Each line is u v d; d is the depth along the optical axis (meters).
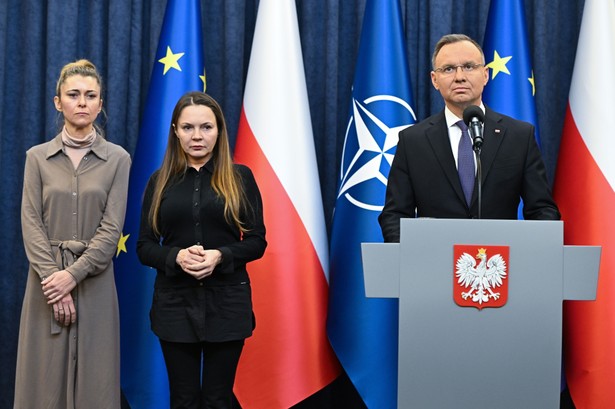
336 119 3.75
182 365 2.44
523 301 1.90
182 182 2.55
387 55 3.39
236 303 2.45
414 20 3.77
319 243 3.32
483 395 1.89
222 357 2.44
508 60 3.43
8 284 3.70
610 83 3.30
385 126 3.30
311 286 3.25
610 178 3.19
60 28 3.70
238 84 3.74
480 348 1.90
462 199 2.50
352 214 3.28
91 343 2.91
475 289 1.90
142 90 3.81
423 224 1.92
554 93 3.79
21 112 3.75
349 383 3.76
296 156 3.34
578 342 3.14
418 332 1.90
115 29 3.72
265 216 3.26
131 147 3.73
